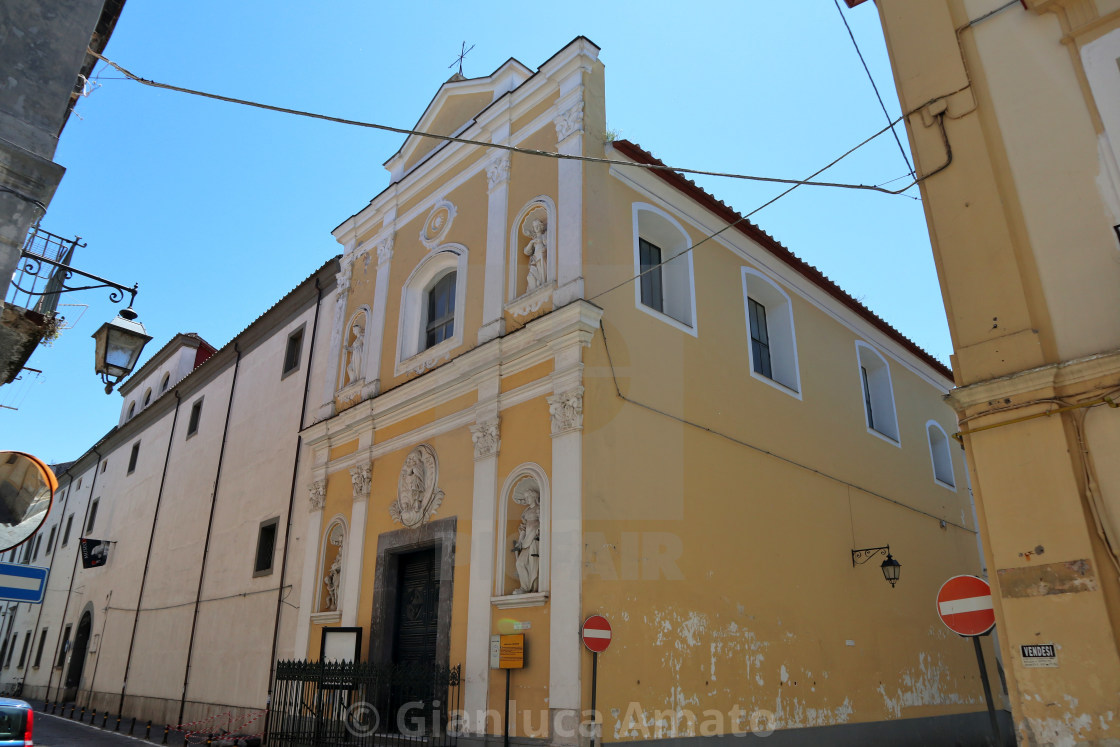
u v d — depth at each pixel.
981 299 6.67
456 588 10.77
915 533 16.62
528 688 9.27
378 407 13.76
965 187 6.99
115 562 25.28
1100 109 6.52
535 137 12.53
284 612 15.04
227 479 19.31
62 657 26.75
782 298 15.14
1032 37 7.04
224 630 17.05
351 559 13.05
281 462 16.92
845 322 16.97
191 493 21.16
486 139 13.67
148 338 9.60
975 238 6.82
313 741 11.11
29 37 6.32
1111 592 5.58
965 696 15.98
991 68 7.17
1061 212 6.51
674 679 9.75
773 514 12.59
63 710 21.95
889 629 14.48
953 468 19.53
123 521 25.83
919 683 14.73
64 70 6.43
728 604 10.98
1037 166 6.72
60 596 29.84
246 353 20.80
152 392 29.16
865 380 18.02
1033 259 6.54
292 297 18.69
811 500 13.68
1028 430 6.14
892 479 16.53
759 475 12.59
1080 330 6.18
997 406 6.31
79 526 30.59
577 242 10.90
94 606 25.77
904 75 7.64
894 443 17.19
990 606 6.98
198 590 18.88
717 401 12.27
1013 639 5.89
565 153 11.74
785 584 12.26
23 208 6.03
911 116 7.48
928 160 7.28
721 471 11.79
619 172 11.95
